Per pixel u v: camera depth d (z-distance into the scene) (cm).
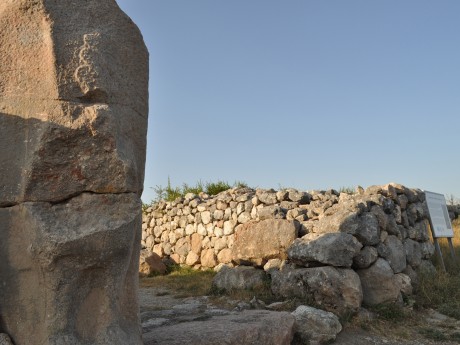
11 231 279
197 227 1055
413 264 709
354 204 637
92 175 279
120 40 313
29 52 288
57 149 275
